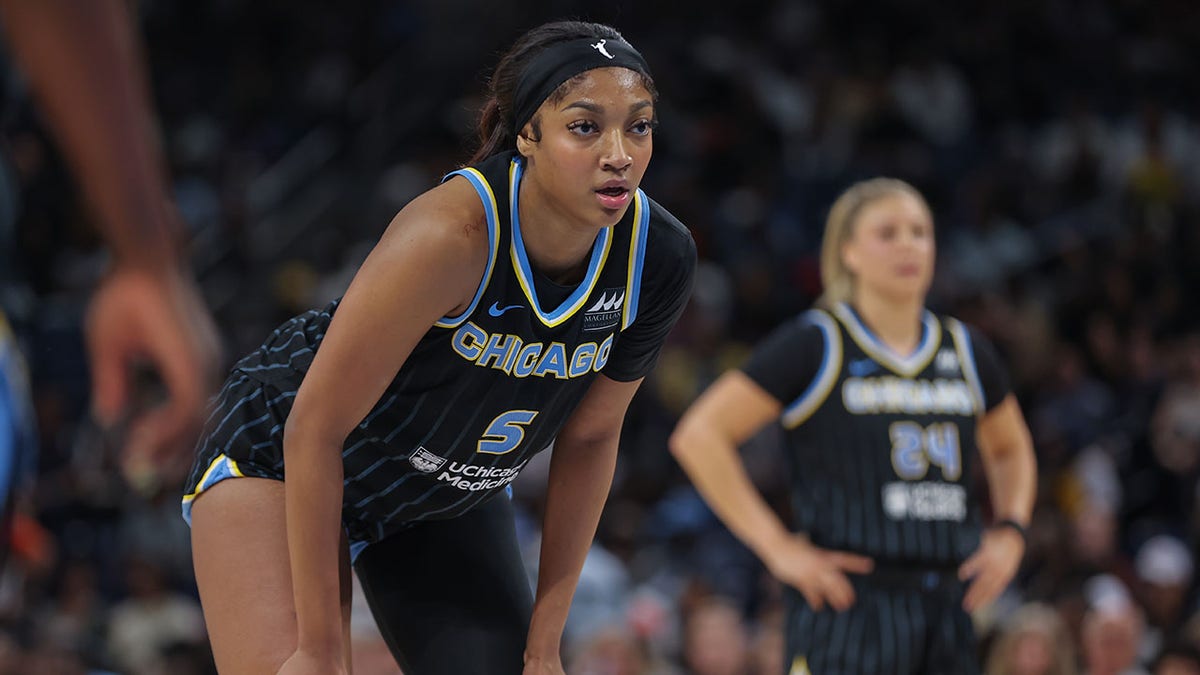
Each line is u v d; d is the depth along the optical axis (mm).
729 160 26375
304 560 5188
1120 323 22391
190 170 26547
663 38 29328
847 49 29078
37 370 17094
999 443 9742
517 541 6508
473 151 5762
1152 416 19859
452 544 6207
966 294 22562
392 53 29609
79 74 3576
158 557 16875
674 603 15945
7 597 14156
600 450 6117
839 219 9617
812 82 28188
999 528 9430
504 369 5492
